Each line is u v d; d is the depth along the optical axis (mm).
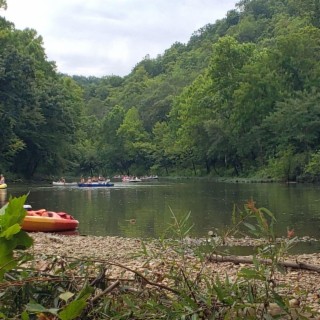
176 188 41375
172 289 3605
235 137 59125
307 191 35000
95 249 12234
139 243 13625
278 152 53406
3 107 48344
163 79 125562
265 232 3781
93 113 125938
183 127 68062
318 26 77125
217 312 3438
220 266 8641
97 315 3447
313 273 8539
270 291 3680
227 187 41781
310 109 51031
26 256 3516
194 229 16391
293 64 56656
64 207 25094
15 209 3137
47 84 56562
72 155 62188
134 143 87688
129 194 34281
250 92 56438
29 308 2938
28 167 55562
